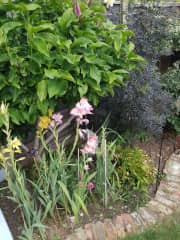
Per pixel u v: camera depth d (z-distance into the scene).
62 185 1.94
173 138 3.27
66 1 2.09
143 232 2.14
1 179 2.39
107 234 2.06
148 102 2.62
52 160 2.02
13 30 1.89
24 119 1.98
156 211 2.29
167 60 3.84
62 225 2.04
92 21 2.13
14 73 1.81
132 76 2.56
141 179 2.43
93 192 2.29
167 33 2.92
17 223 2.03
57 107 2.62
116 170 2.45
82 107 1.92
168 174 2.71
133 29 2.78
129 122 2.71
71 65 1.87
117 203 2.29
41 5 2.09
